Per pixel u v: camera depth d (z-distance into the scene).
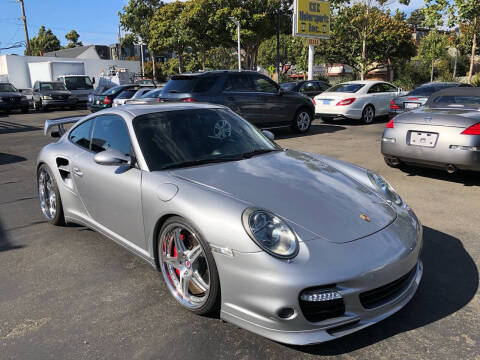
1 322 2.62
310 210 2.44
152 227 2.77
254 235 2.18
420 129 5.57
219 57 50.62
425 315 2.56
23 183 6.30
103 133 3.54
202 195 2.49
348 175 3.15
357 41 34.12
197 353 2.26
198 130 3.35
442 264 3.23
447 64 45.69
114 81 30.27
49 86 23.16
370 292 2.21
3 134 12.62
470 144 5.12
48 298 2.89
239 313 2.25
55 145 4.15
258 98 9.54
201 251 2.45
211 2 34.69
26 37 38.91
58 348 2.34
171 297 2.85
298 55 41.94
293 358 2.20
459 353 2.21
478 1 16.45
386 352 2.23
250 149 3.37
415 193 5.18
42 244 3.85
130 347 2.33
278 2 34.00
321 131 11.08
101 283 3.08
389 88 13.22
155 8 48.75
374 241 2.32
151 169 2.92
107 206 3.26
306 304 2.12
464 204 4.70
